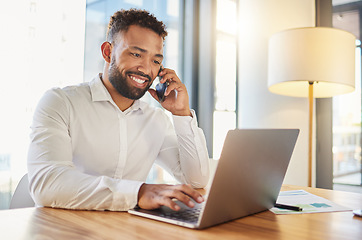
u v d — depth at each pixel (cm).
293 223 72
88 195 79
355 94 299
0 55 159
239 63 320
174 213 74
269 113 300
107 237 58
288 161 86
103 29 205
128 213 77
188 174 127
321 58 211
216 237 60
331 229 67
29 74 169
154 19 118
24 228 63
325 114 287
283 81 222
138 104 135
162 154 142
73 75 189
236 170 66
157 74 122
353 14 294
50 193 82
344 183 301
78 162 123
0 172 159
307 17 289
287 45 221
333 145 291
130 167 133
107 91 127
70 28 187
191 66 288
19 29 166
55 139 98
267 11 302
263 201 81
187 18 285
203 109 292
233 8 314
